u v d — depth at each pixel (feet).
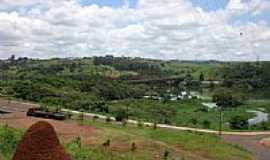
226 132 291.17
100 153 150.71
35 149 72.13
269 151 228.22
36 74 506.89
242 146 232.53
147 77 648.79
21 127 170.19
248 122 351.87
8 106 275.18
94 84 444.55
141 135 206.49
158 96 497.46
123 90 453.58
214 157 189.47
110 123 246.06
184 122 335.26
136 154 162.09
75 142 154.61
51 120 217.77
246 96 536.01
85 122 229.25
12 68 616.39
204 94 561.84
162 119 333.42
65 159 74.69
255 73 627.05
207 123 329.52
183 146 196.13
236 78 620.49
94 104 328.29
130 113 331.77
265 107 479.82
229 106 479.82
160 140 201.05
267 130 315.99
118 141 177.06
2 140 118.32
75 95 360.89
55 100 330.75
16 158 72.49
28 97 332.60
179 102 475.31
